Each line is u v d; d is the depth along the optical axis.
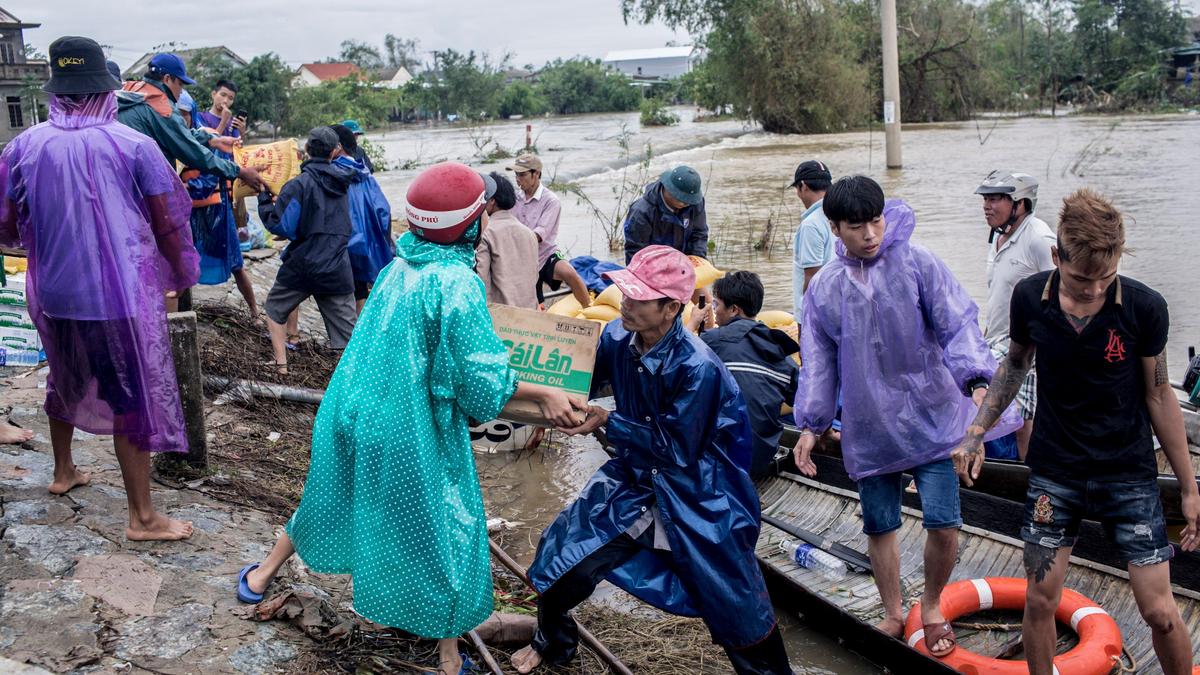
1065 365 3.55
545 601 3.85
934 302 4.15
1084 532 4.77
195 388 5.07
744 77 40.66
